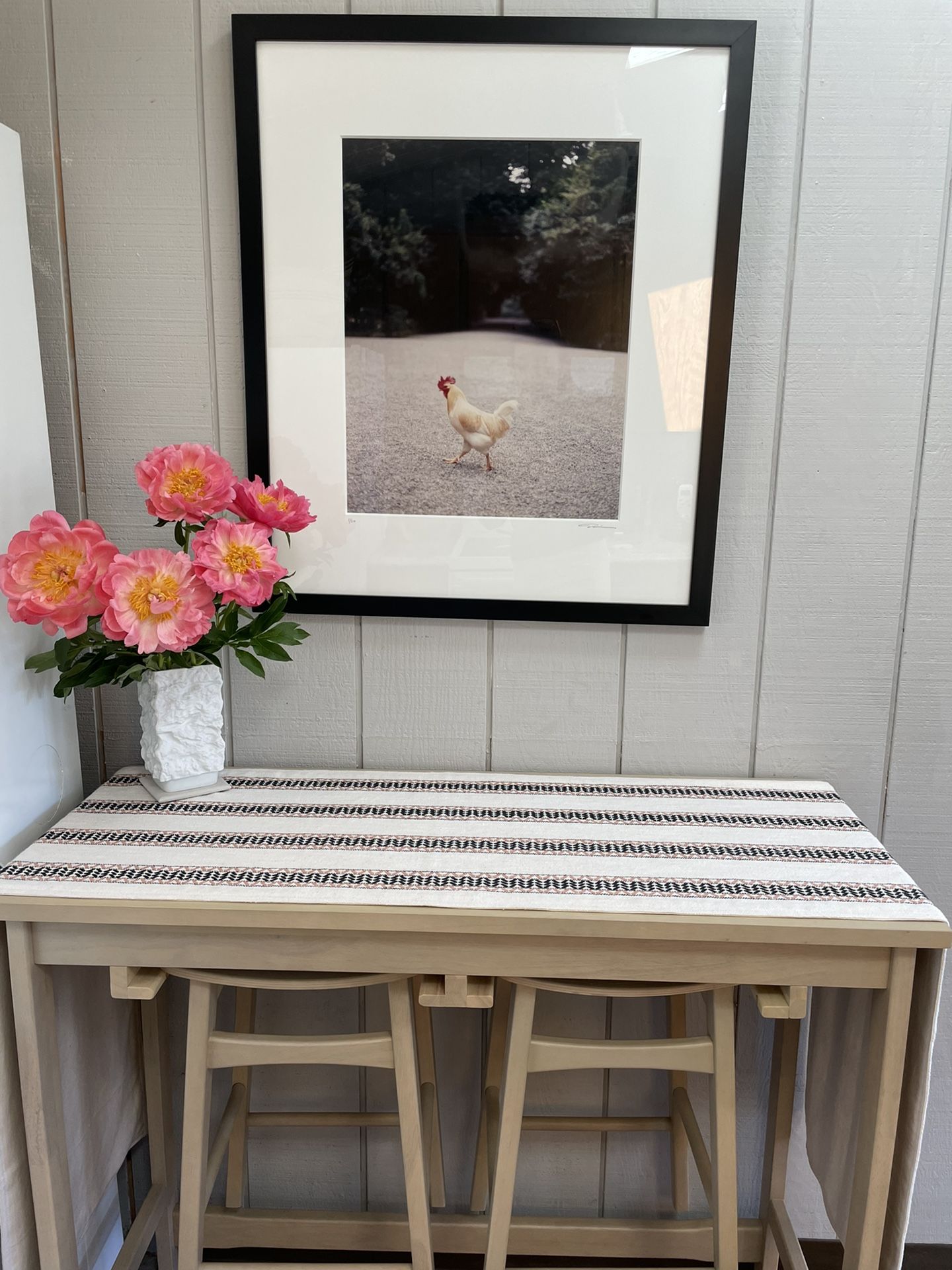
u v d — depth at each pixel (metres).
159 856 1.02
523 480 1.21
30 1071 0.98
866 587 1.24
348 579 1.24
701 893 0.97
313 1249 1.44
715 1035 0.99
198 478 1.04
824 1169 1.18
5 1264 0.99
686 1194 1.38
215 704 1.18
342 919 0.92
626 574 1.23
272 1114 1.35
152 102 1.13
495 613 1.24
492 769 1.31
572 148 1.12
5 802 1.04
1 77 1.13
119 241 1.17
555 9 1.10
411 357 1.18
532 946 0.95
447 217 1.14
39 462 1.12
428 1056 1.33
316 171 1.13
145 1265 1.42
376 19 1.08
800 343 1.18
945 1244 1.45
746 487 1.22
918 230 1.14
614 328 1.16
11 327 1.05
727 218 1.12
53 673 1.15
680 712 1.29
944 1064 1.39
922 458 1.20
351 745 1.31
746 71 1.08
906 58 1.10
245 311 1.16
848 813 1.17
